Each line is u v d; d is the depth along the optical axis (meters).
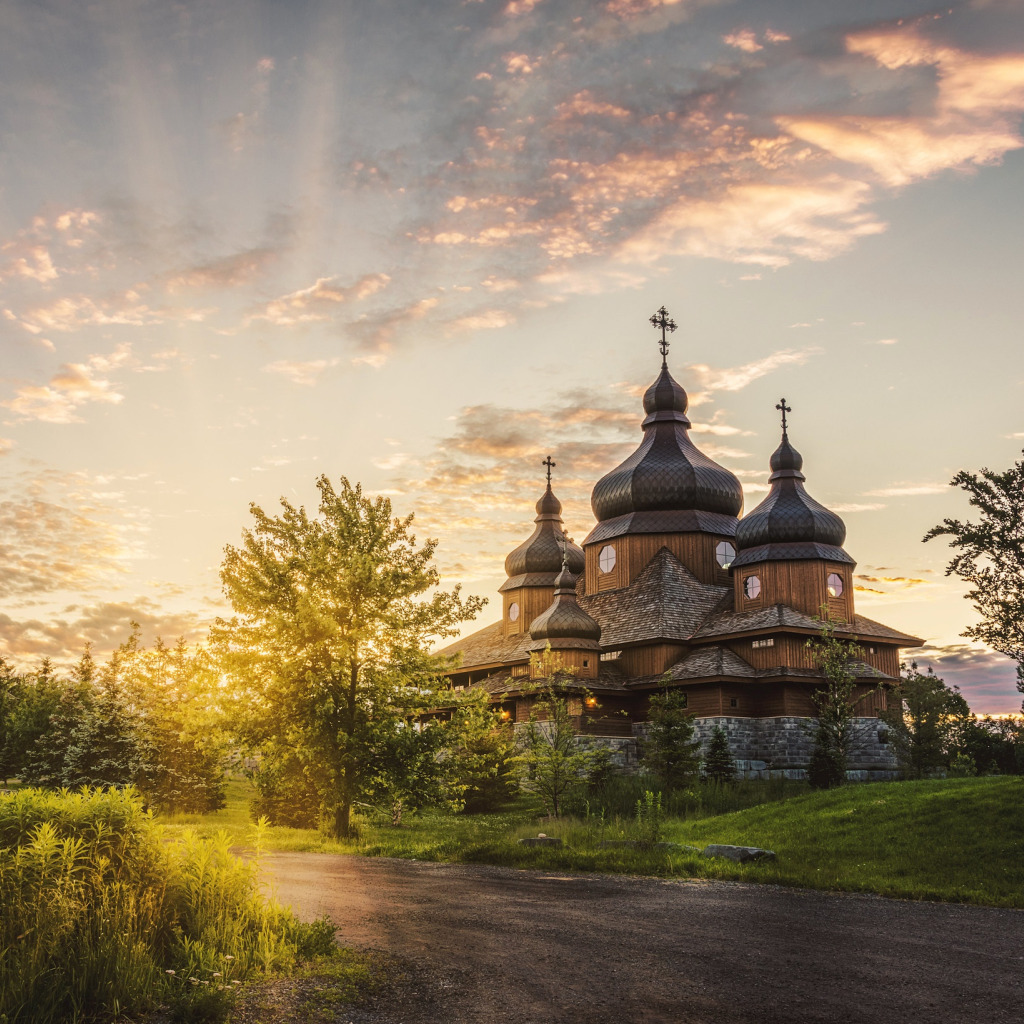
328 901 14.30
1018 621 20.94
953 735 47.25
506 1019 8.02
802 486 55.12
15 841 9.63
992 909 14.55
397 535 29.34
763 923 12.88
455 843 25.08
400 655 27.94
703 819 31.05
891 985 9.30
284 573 27.81
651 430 64.69
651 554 61.12
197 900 10.05
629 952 10.69
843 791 28.34
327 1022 7.88
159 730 39.62
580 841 23.75
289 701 27.19
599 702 53.62
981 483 21.17
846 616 53.06
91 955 8.23
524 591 66.50
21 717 57.75
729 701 50.06
